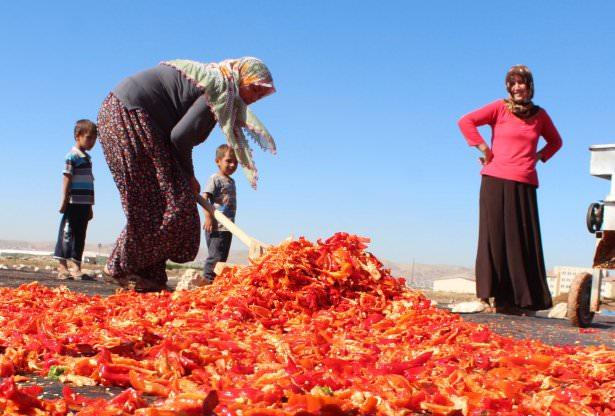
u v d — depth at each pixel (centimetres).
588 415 219
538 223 711
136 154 541
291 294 455
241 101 564
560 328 579
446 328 391
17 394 203
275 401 214
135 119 542
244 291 450
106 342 303
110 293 676
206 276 755
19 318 367
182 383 234
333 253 497
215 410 196
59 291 542
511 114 714
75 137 905
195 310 424
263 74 576
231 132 555
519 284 701
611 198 602
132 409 200
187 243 561
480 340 374
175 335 326
